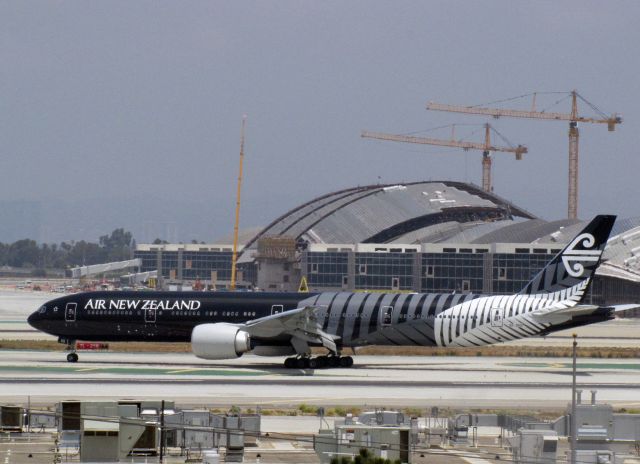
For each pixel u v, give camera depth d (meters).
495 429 197.50
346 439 162.62
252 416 184.62
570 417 184.62
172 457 165.00
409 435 163.38
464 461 166.00
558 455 168.50
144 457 162.88
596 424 184.50
